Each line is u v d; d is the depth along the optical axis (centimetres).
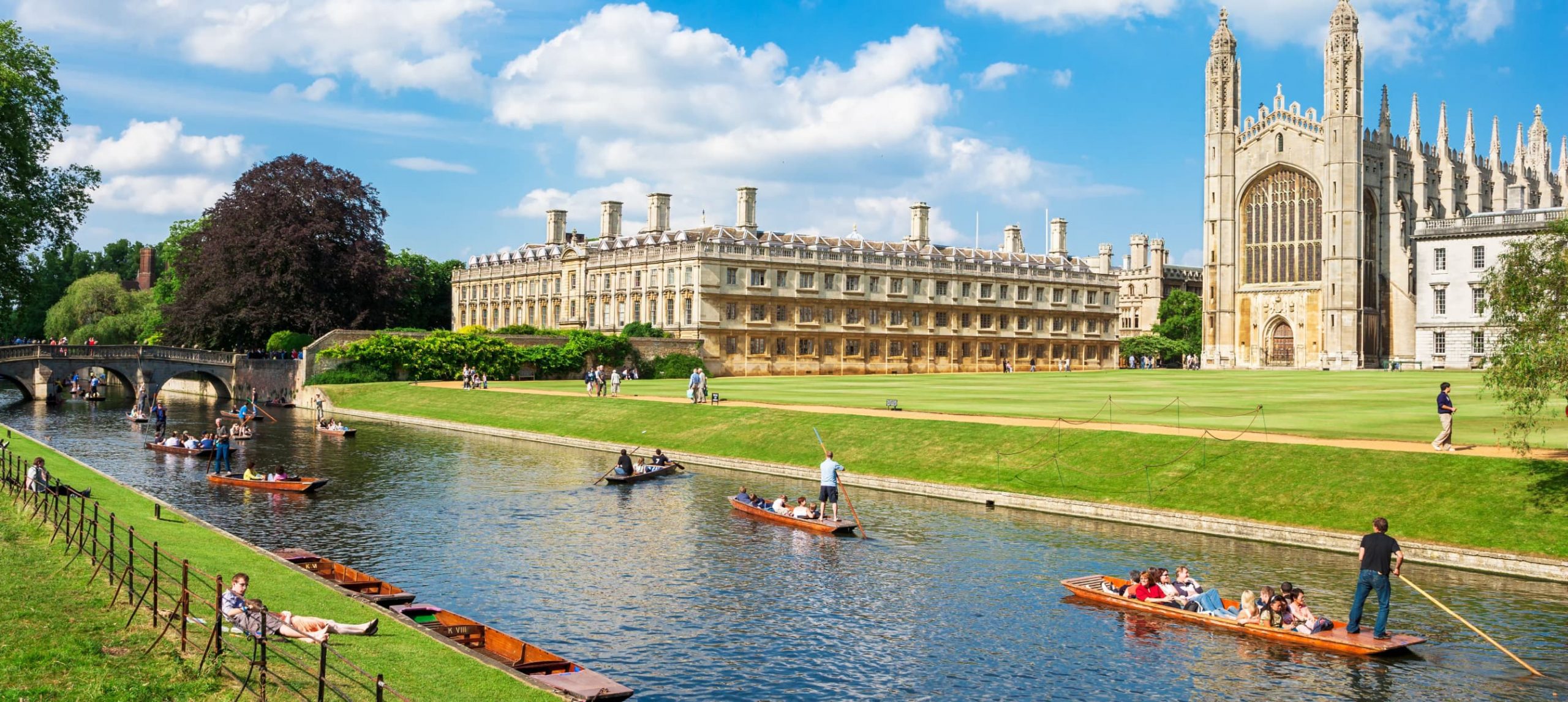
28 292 6669
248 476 4734
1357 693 2250
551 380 10725
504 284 15738
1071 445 4634
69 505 2700
